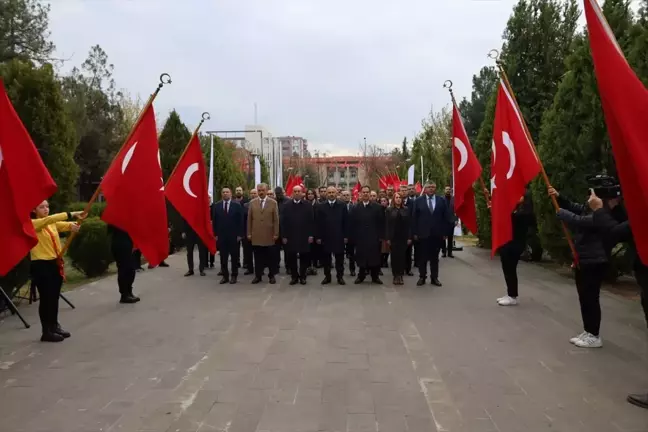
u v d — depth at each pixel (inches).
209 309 353.1
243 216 490.6
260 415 179.5
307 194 555.8
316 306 359.6
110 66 1466.5
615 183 249.1
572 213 259.8
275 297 394.9
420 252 444.1
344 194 586.9
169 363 237.3
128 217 290.8
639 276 210.2
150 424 173.0
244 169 1854.1
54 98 431.8
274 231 454.0
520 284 433.1
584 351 249.9
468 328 295.6
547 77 597.9
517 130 300.5
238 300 384.2
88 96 1322.6
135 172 292.8
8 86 415.5
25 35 910.4
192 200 411.2
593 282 253.6
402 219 445.4
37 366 234.5
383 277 496.1
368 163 2699.3
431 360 238.4
